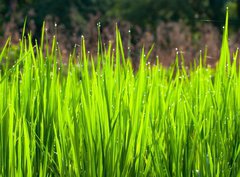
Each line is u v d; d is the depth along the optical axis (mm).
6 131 2967
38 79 3260
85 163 2951
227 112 3404
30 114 3150
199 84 3592
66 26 28719
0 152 2926
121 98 3055
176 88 3445
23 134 3037
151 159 3045
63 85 3404
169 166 3068
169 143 3100
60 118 2988
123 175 2943
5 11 21578
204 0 33312
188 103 3254
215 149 3199
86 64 3191
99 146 2928
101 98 3010
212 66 10766
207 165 3059
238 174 3111
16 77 3213
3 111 3127
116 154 2949
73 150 2916
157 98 3303
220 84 3467
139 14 33844
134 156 2994
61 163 2920
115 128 2977
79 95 3260
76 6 30562
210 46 11422
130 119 3055
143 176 3012
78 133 2939
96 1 32344
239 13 31531
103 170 2924
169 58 10672
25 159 2902
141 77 3148
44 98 3141
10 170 2877
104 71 3246
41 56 3336
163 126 3209
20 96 3271
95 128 2977
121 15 33719
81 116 3029
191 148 3148
